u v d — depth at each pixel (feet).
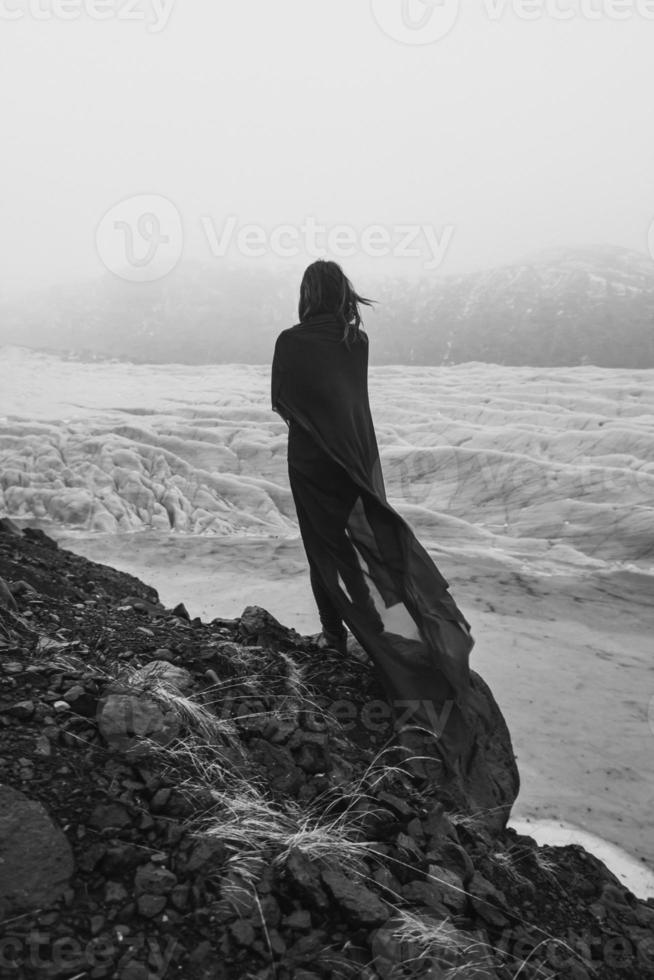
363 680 11.40
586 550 36.14
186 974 6.10
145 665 10.25
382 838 8.37
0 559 13.26
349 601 10.93
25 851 6.53
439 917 7.30
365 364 11.26
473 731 10.76
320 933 6.73
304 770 9.03
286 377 10.89
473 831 9.28
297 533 39.93
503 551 35.88
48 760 7.61
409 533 10.85
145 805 7.49
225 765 8.46
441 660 10.36
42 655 9.77
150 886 6.62
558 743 17.90
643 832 14.64
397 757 9.98
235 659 10.89
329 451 10.73
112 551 33.60
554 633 25.09
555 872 9.50
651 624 26.61
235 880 6.90
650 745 18.03
